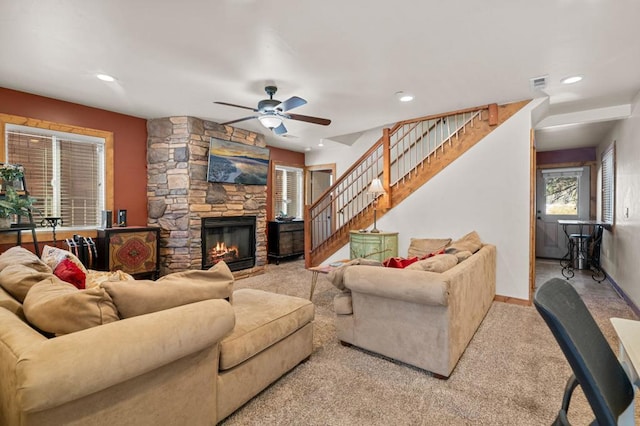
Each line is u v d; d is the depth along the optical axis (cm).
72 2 199
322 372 227
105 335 118
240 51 265
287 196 748
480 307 308
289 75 313
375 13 212
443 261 251
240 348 179
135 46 256
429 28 230
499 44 253
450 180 437
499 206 401
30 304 135
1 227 316
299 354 231
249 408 188
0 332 119
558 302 98
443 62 285
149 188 463
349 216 644
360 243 477
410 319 229
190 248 451
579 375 80
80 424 115
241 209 526
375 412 184
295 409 187
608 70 299
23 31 234
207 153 470
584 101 389
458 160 430
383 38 244
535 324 317
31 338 113
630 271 386
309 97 376
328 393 202
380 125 510
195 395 156
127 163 446
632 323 126
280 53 268
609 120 426
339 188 671
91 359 111
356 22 223
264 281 498
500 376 221
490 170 407
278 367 211
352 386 210
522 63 286
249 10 209
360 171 622
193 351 146
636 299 359
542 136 564
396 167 544
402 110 426
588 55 271
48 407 103
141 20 220
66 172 400
